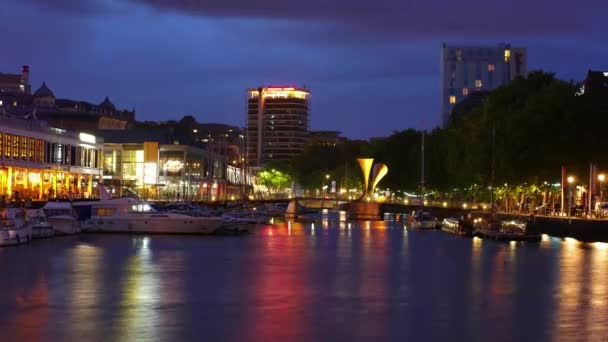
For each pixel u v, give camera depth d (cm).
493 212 16150
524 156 14688
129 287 7425
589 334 5566
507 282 8000
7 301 6619
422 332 5619
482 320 6022
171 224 14112
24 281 7744
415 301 6812
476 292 7331
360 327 5753
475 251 11438
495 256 10662
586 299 6944
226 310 6303
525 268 9206
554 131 14688
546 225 14438
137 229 14050
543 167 14700
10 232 11300
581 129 14662
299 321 5931
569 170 14700
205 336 5425
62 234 13350
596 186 15538
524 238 13338
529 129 14700
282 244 12619
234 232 15000
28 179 18812
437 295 7138
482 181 16688
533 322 5947
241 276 8312
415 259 10275
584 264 9625
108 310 6256
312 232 16075
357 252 11256
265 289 7394
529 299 6938
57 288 7325
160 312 6200
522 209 17650
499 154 15338
